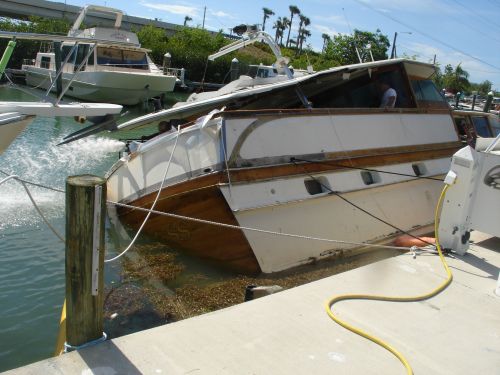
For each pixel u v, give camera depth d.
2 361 4.91
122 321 5.47
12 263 7.04
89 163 13.40
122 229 8.26
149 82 26.17
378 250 8.15
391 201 8.62
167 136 7.35
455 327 4.34
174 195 7.09
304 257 7.24
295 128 7.25
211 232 6.96
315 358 3.65
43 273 6.85
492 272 5.63
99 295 3.56
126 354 3.50
